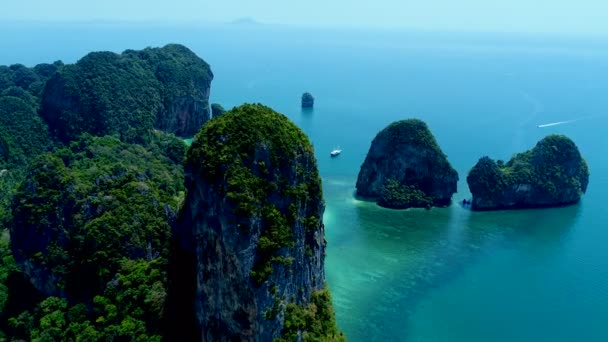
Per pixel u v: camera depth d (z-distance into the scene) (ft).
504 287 342.23
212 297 234.38
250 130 235.61
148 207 302.86
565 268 367.66
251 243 220.43
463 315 310.65
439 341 286.46
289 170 241.76
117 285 267.80
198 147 242.99
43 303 270.26
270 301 225.15
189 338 248.73
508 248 395.14
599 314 313.73
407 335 291.17
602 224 440.04
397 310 313.94
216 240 228.22
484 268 365.20
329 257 375.86
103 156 405.18
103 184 313.12
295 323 233.96
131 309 257.14
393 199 465.47
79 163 375.45
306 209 253.44
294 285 241.55
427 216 450.71
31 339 254.47
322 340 241.35
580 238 414.00
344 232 416.26
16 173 445.37
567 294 335.06
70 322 260.42
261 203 227.40
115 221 284.61
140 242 286.46
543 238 413.39
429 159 470.80
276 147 238.68
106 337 244.22
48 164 310.45
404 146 472.03
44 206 296.30
